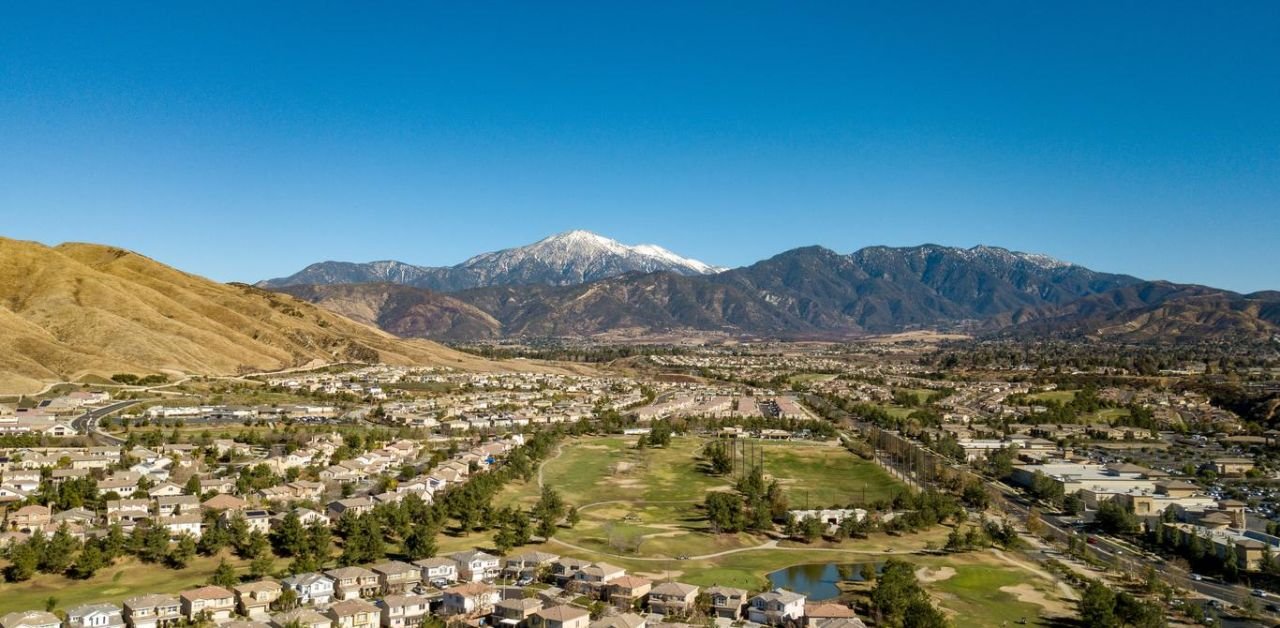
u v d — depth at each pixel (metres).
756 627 197.62
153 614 186.12
